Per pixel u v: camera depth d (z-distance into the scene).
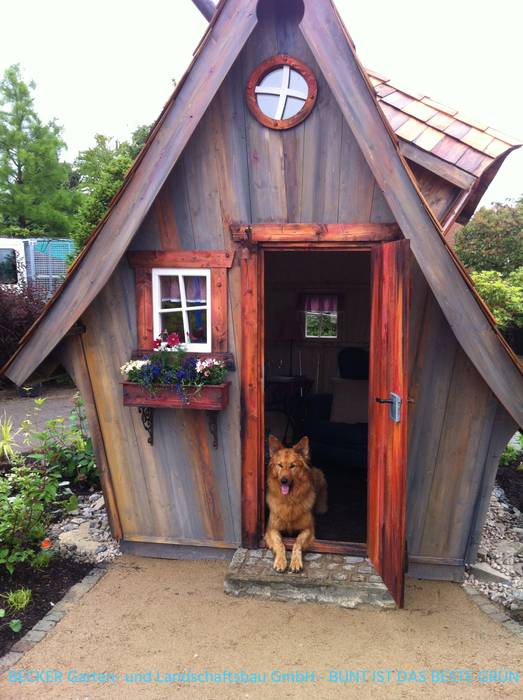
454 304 3.18
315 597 3.53
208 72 3.28
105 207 13.76
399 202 3.16
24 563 4.07
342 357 6.42
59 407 9.49
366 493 5.12
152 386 3.68
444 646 3.11
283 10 3.46
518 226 16.67
